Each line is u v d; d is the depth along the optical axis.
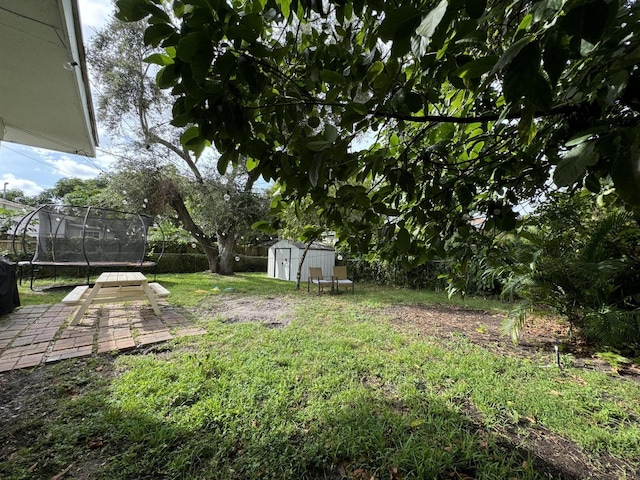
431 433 1.57
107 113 6.89
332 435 1.54
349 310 4.59
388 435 1.55
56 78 2.27
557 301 3.01
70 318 3.54
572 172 0.48
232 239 9.34
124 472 1.29
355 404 1.82
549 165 1.09
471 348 2.87
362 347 2.84
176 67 0.58
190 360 2.39
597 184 0.93
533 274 3.02
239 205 8.48
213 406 1.76
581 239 3.15
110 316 3.75
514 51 0.44
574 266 2.80
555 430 1.63
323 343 2.91
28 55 1.96
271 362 2.41
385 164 1.02
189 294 5.54
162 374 2.13
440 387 2.07
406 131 1.38
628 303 2.78
